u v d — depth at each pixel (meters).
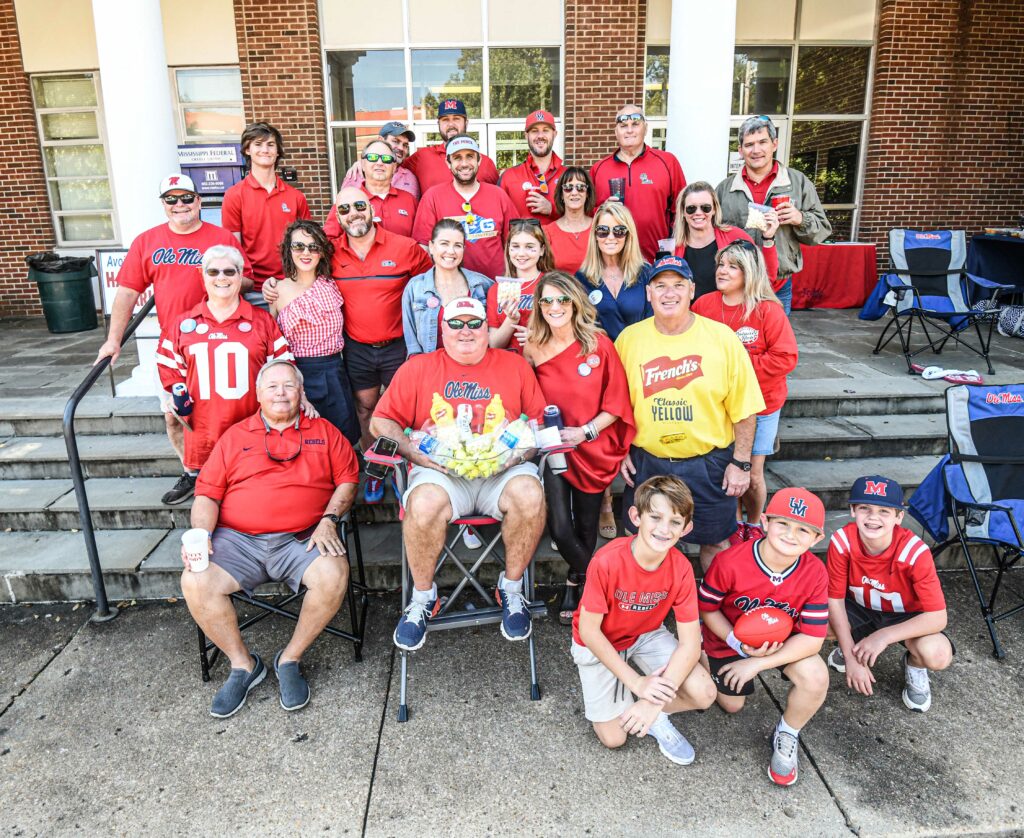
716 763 2.58
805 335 6.86
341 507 3.10
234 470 2.98
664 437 2.98
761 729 2.76
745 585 2.57
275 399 2.91
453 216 3.96
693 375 2.89
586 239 3.78
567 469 3.15
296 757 2.63
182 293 3.75
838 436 4.54
